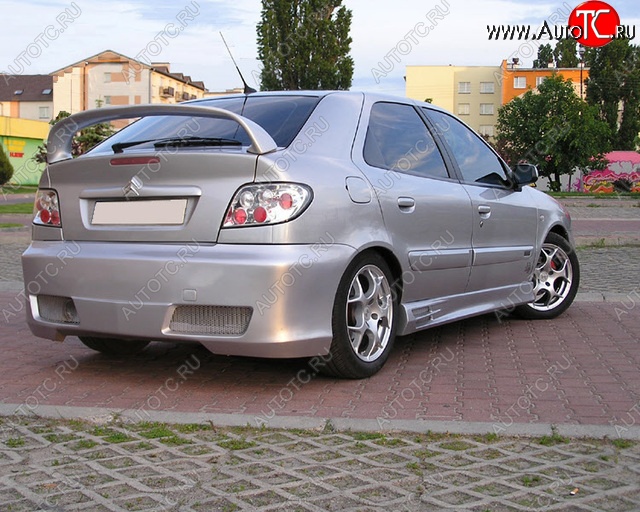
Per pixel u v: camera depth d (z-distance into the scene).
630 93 68.81
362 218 4.30
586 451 3.29
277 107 4.62
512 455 3.24
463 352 5.25
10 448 3.32
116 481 2.97
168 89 61.78
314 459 3.19
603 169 58.78
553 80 55.81
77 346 5.43
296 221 3.92
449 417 3.76
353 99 4.80
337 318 4.16
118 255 4.11
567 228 6.80
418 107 5.38
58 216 4.41
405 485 2.93
